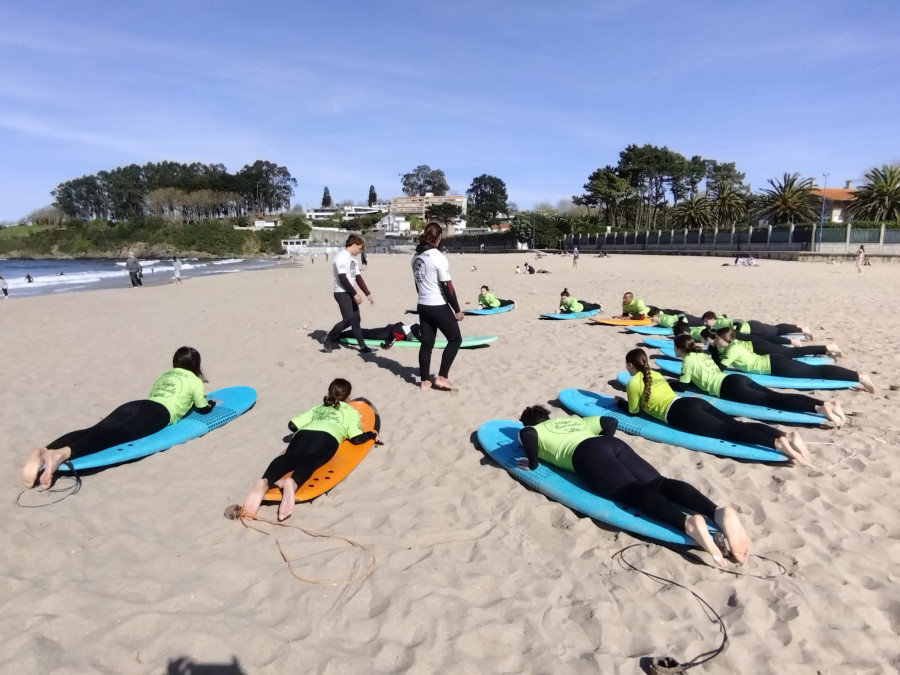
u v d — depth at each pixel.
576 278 25.67
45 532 3.77
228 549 3.58
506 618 2.97
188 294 20.58
